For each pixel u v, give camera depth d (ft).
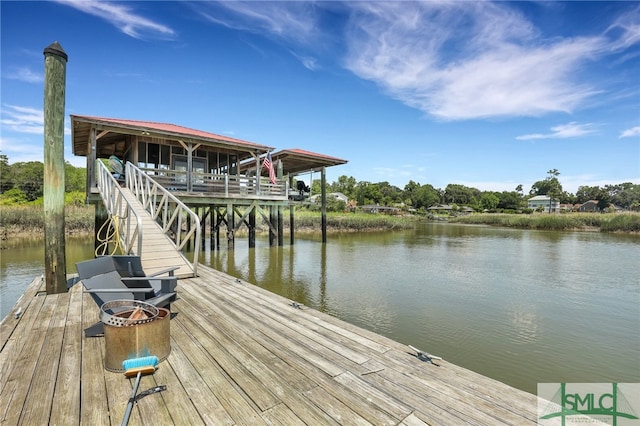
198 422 6.03
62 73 15.06
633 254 48.73
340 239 69.15
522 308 22.61
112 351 7.90
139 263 13.08
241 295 15.02
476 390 7.27
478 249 54.13
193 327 10.98
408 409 6.54
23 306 13.28
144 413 6.28
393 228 101.50
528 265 38.96
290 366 8.32
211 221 46.44
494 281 30.58
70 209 69.87
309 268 36.14
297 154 49.70
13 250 45.32
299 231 83.25
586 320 20.35
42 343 9.63
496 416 6.32
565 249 54.54
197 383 7.43
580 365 14.67
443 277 32.14
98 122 31.19
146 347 8.12
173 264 19.40
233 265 37.40
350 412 6.41
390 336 17.74
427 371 8.15
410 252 49.57
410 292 26.58
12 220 59.11
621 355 15.60
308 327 11.12
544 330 18.69
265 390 7.18
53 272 15.03
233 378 7.67
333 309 22.22
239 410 6.42
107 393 6.99
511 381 13.43
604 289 27.94
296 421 6.10
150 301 10.75
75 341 9.78
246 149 42.80
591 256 46.42
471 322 19.88
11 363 8.34
